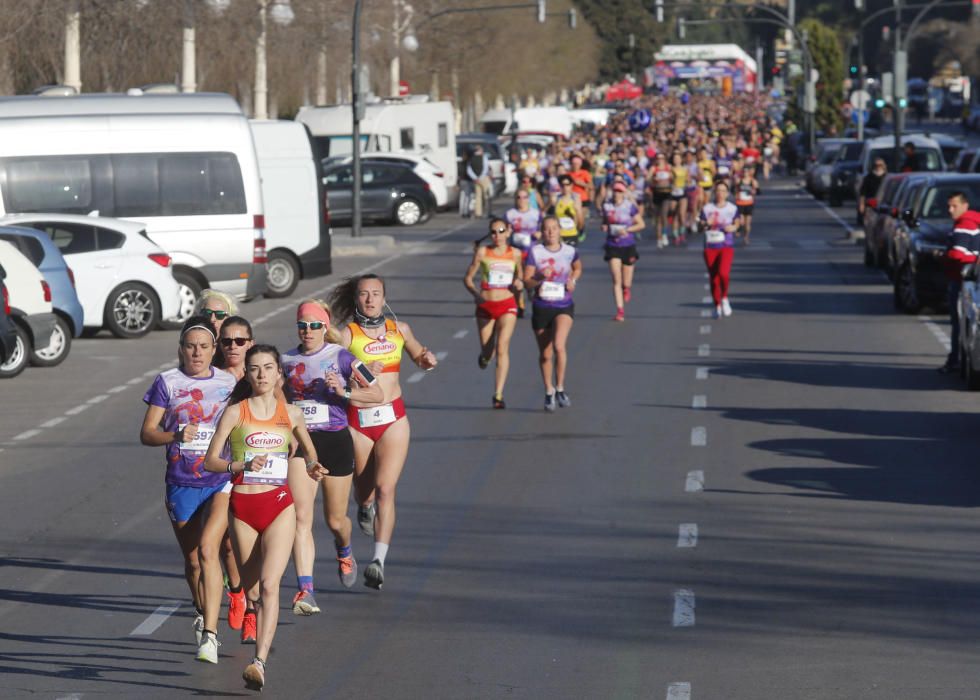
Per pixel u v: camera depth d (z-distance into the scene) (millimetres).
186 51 116250
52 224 64750
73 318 58125
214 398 23906
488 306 44781
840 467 36594
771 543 29469
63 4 97438
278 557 22219
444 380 51031
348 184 130375
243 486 22500
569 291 44531
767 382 50062
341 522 26438
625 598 25891
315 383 25750
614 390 48500
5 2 95188
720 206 67438
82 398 49656
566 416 43969
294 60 147000
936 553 28594
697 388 48875
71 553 29844
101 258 64625
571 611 25203
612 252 67000
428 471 36625
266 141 79938
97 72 108812
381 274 91188
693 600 25688
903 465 36750
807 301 74375
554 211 76062
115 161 69750
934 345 58938
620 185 66875
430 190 133625
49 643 23984
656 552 28922
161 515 33031
